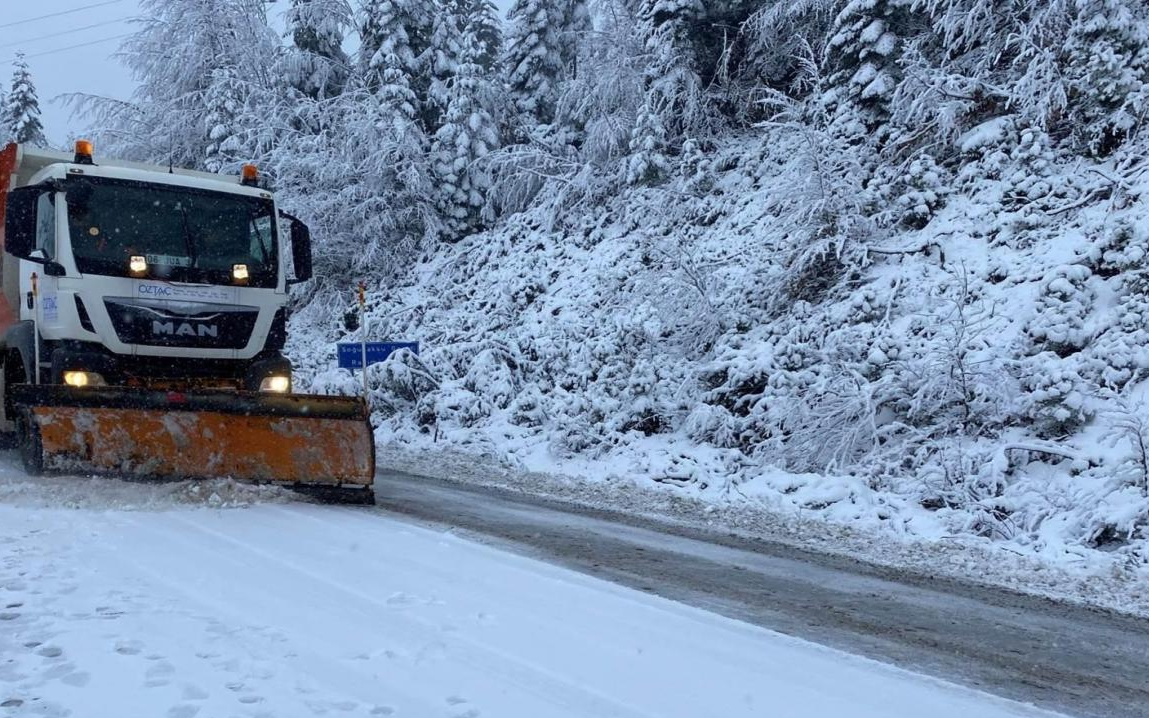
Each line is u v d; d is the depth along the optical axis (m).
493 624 4.63
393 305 21.59
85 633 4.11
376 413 15.11
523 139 24.69
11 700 3.35
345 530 6.79
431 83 25.31
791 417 10.46
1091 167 11.52
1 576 5.01
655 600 5.34
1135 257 9.77
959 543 7.48
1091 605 5.89
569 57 29.34
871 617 5.32
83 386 7.34
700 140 19.69
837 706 3.79
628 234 18.75
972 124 14.02
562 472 11.33
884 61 15.09
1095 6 12.15
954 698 3.99
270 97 24.56
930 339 10.69
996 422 9.31
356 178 23.86
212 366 8.70
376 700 3.53
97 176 8.40
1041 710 3.92
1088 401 8.91
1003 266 11.16
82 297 8.00
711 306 13.30
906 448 9.62
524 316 17.84
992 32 14.09
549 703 3.62
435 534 6.90
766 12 18.77
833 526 8.26
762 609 5.34
